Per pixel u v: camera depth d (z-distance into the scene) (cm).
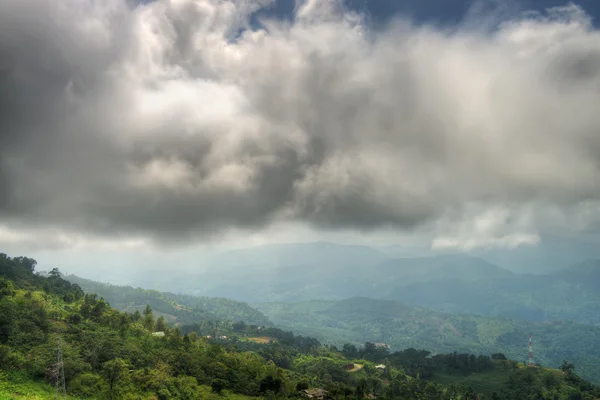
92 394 9600
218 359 13675
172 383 10894
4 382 9062
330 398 13688
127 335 13912
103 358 11150
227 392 11925
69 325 12962
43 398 8725
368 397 14912
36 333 11356
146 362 11825
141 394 10031
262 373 14088
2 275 16912
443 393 18850
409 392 18075
